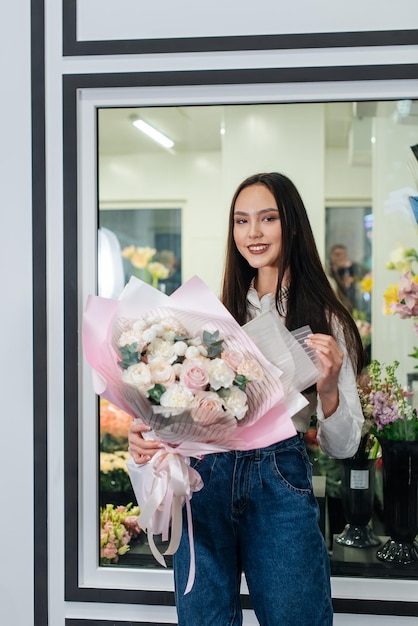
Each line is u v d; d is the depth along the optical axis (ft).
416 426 6.14
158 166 6.38
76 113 6.08
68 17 6.04
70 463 6.11
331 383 4.80
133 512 6.21
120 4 6.02
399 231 6.37
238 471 4.42
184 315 4.44
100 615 6.14
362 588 6.03
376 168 6.26
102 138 6.28
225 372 4.01
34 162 6.09
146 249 6.68
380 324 6.50
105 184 6.41
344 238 6.50
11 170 6.16
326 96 5.99
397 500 6.12
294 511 4.34
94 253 6.24
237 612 4.56
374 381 6.29
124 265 6.52
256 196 6.09
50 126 6.13
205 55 5.96
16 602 6.20
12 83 6.14
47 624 6.15
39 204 6.09
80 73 6.06
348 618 5.99
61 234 6.13
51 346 6.14
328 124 6.18
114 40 6.01
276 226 6.05
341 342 5.92
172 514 4.32
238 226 6.16
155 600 6.05
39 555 6.15
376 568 6.08
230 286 6.15
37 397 6.12
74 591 6.11
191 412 3.93
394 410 6.18
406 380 6.32
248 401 4.27
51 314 6.14
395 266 6.45
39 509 6.13
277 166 6.27
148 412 4.07
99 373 4.33
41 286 6.10
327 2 5.84
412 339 6.40
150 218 6.70
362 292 6.57
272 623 4.31
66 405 6.09
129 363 4.04
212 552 4.47
